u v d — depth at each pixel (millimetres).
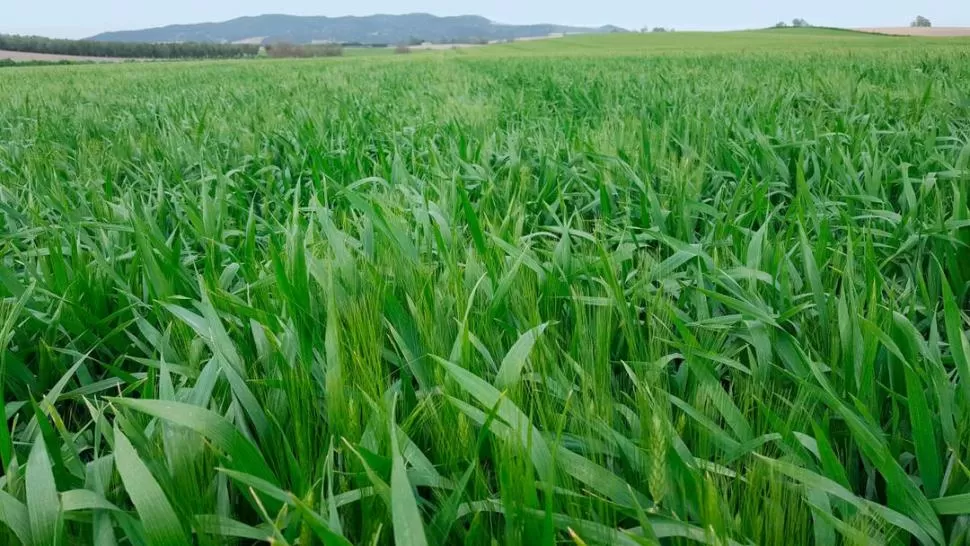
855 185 3168
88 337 1879
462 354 1361
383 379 1491
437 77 14281
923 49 18891
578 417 1255
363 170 4160
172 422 1121
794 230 2715
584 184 3311
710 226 2844
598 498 1076
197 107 8859
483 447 1298
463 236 2578
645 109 6500
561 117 6492
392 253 1976
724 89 8336
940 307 2094
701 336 1723
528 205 3125
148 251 1890
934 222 2457
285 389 1347
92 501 1022
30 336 1925
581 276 2025
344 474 1162
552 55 30297
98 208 3070
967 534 1088
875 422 1346
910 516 1123
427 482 1152
